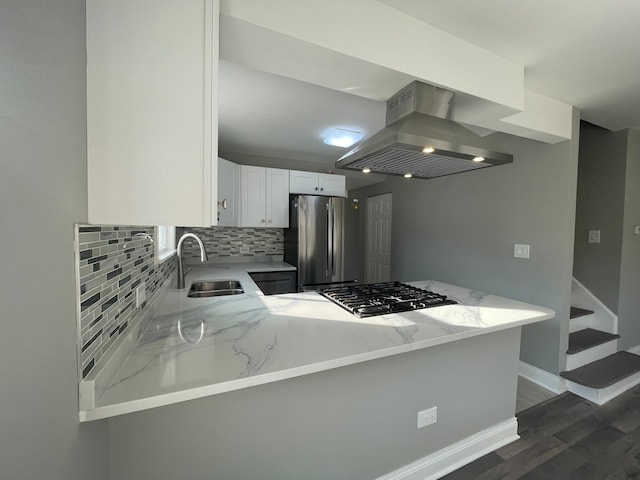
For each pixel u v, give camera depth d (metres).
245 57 1.24
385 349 1.04
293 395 1.14
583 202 2.91
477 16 1.29
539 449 1.68
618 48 1.50
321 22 1.14
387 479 1.37
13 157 0.45
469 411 1.61
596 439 1.77
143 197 0.77
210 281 2.46
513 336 1.75
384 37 1.26
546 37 1.42
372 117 2.46
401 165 1.62
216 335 1.14
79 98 0.67
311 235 3.39
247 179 3.37
